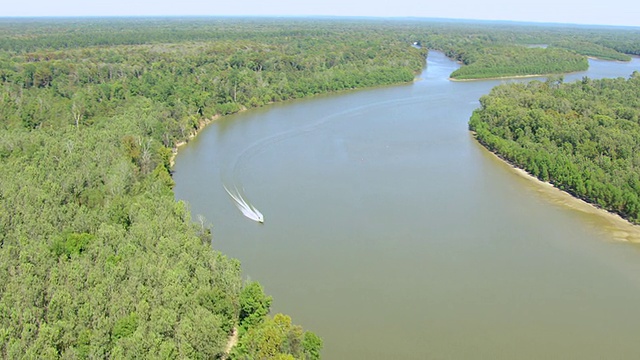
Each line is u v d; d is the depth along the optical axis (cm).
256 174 14300
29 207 9500
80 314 6794
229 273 8138
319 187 13400
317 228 11162
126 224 9862
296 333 6875
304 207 12188
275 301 8650
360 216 11744
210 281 8044
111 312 6969
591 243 10675
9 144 12912
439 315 8375
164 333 6756
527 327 8125
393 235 10894
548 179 14000
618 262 9962
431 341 7800
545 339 7862
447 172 14662
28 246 8288
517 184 13838
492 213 12000
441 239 10762
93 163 12125
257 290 7644
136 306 7075
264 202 12444
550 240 10788
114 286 7512
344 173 14438
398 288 9081
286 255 10081
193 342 6669
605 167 13438
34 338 6462
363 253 10188
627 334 7988
